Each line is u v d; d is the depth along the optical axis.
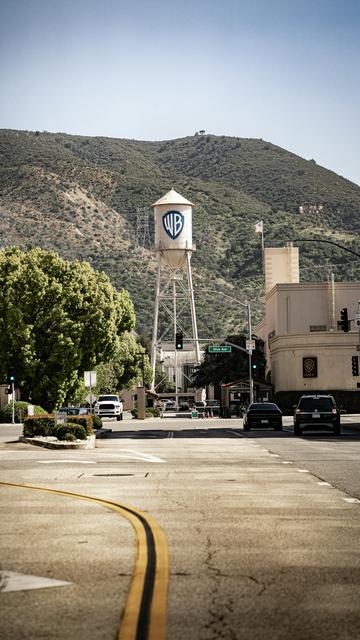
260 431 57.53
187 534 14.30
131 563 11.82
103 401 89.00
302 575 11.10
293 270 117.25
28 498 19.27
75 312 84.88
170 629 8.61
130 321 93.38
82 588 10.32
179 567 11.61
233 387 100.00
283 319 102.31
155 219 117.50
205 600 9.78
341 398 96.81
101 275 88.50
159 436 51.66
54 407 84.94
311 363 97.88
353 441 43.50
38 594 10.04
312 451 35.69
